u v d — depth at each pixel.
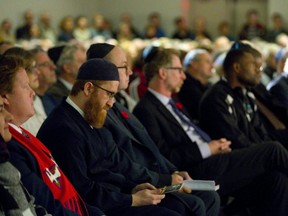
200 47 11.12
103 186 4.48
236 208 6.15
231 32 22.81
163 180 5.09
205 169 5.80
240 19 22.77
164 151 5.80
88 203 4.35
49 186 3.90
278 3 21.05
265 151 5.88
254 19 20.39
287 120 7.48
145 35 20.47
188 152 5.80
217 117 6.25
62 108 4.53
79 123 4.49
